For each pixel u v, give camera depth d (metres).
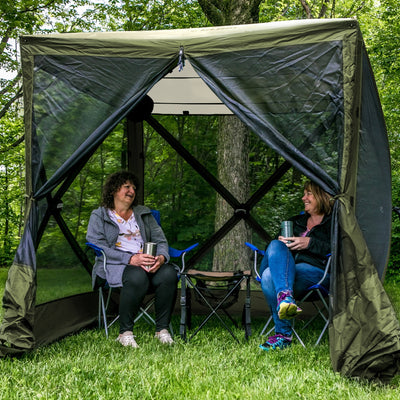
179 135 5.06
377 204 3.37
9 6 7.72
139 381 2.54
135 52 3.15
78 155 3.12
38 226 3.21
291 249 3.42
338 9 10.01
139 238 3.87
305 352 3.14
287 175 4.83
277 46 2.97
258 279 3.52
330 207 3.58
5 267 11.95
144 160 5.04
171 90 4.61
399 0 9.52
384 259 3.29
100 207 3.86
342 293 2.73
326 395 2.36
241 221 5.13
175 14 9.18
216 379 2.60
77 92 3.19
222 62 3.04
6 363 2.79
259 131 2.93
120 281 3.48
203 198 5.07
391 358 2.59
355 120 2.86
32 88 3.21
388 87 10.04
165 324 3.52
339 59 2.87
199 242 5.04
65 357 3.03
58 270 3.73
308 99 2.89
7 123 9.44
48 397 2.30
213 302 3.72
